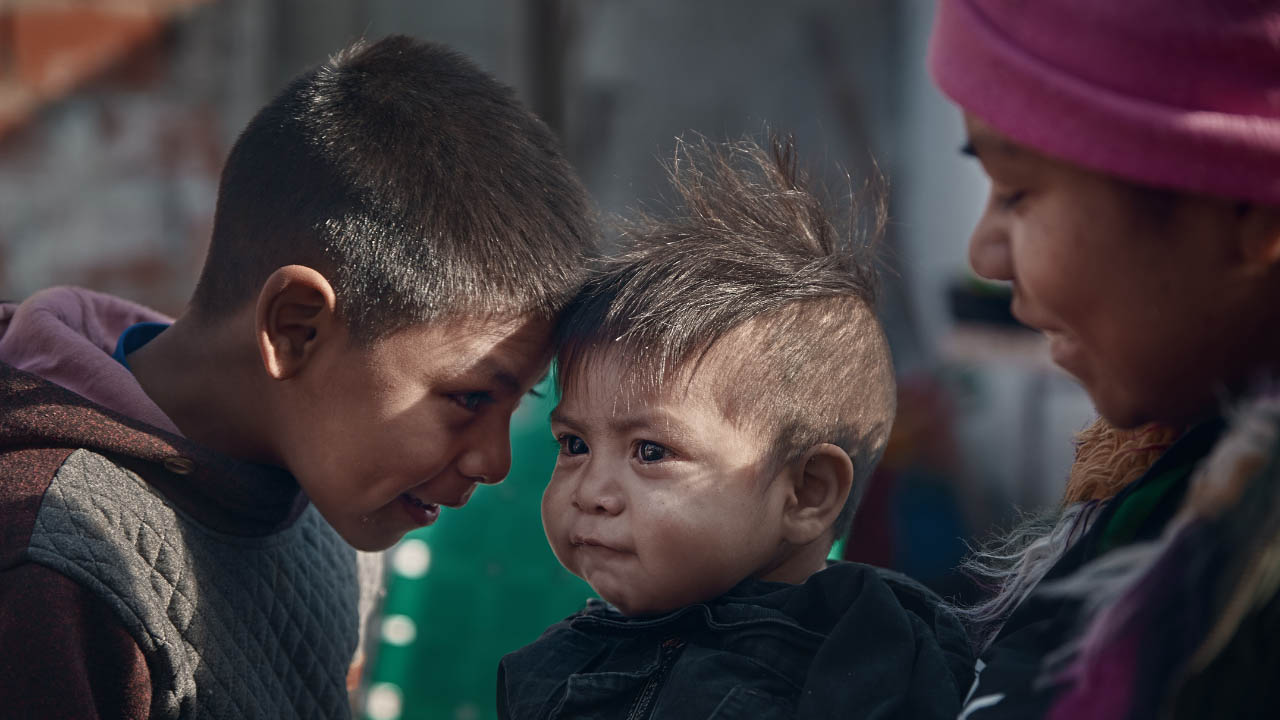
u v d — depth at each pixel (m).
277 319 0.97
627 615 1.00
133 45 2.71
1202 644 0.60
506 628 1.68
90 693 0.86
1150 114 0.64
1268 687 0.59
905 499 2.67
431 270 0.96
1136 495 0.74
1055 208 0.70
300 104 1.05
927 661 0.89
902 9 3.02
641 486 0.96
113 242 2.74
